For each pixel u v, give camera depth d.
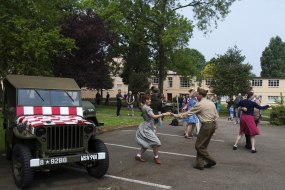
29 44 9.59
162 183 5.36
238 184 5.36
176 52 27.80
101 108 22.92
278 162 6.91
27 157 4.88
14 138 5.60
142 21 26.62
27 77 6.41
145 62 32.25
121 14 26.14
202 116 6.22
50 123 5.05
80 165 6.21
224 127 13.37
